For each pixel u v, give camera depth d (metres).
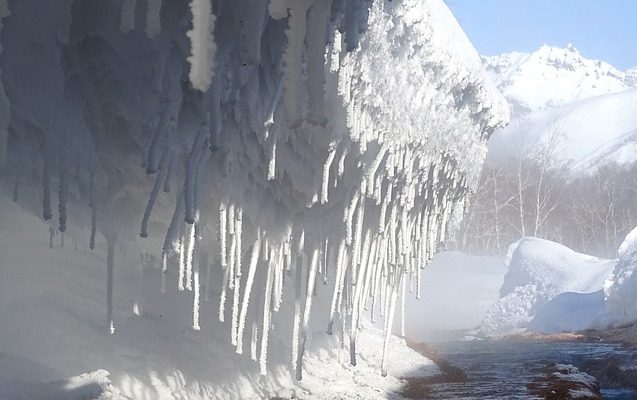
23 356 3.90
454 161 7.24
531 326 22.45
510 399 6.66
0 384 3.33
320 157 5.04
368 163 5.48
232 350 5.94
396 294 7.14
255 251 4.93
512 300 24.14
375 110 5.21
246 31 3.06
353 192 5.56
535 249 26.25
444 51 6.04
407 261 6.75
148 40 3.66
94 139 3.99
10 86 3.70
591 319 20.14
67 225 4.64
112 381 4.27
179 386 4.76
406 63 5.55
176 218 4.09
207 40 2.32
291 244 5.48
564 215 63.69
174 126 3.74
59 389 3.56
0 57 3.64
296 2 2.61
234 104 3.73
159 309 5.57
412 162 6.15
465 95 6.99
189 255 4.20
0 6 2.73
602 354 12.60
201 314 6.02
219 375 5.45
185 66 3.53
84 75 3.79
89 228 4.71
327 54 4.22
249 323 6.44
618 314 19.22
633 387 10.05
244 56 3.33
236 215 4.63
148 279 5.77
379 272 6.45
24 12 3.58
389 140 5.52
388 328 7.14
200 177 3.86
